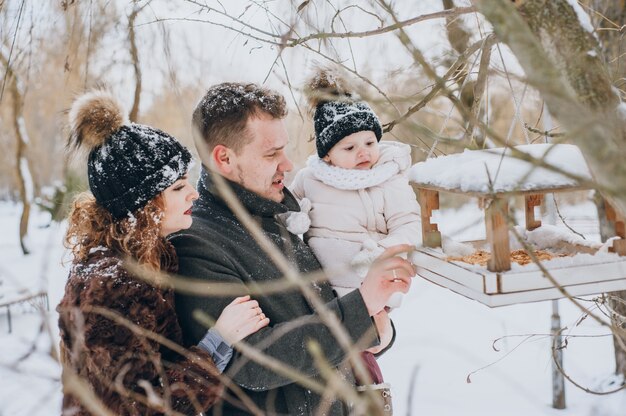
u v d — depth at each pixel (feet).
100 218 5.32
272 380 5.30
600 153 3.36
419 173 5.58
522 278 4.73
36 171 35.99
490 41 6.04
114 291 4.90
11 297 17.19
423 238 6.00
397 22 3.56
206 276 5.51
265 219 6.24
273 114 6.13
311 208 7.15
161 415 4.76
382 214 7.12
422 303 18.70
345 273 6.66
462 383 13.03
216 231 5.94
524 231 6.24
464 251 5.93
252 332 5.26
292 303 5.85
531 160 3.34
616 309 9.06
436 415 11.53
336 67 6.35
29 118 35.55
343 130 6.96
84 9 9.57
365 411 3.74
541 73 3.49
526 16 3.82
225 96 6.11
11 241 33.65
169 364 4.93
